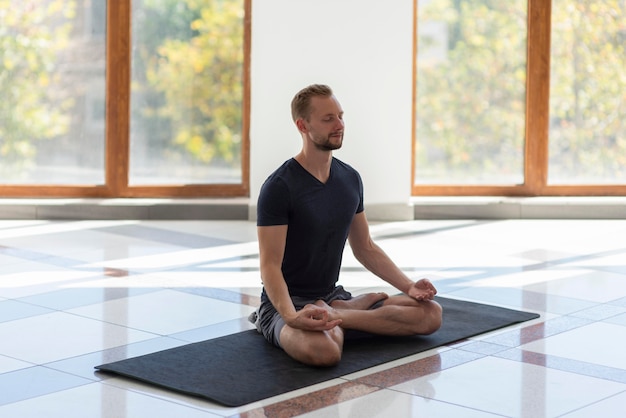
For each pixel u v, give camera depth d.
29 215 9.17
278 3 9.09
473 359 4.93
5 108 9.48
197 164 9.68
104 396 4.34
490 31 9.73
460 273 7.03
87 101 9.54
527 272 7.07
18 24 9.42
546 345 5.20
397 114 9.26
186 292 6.36
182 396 4.36
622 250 7.95
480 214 9.48
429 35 9.70
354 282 6.76
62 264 7.19
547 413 4.16
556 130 9.86
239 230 8.80
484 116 9.80
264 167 9.23
